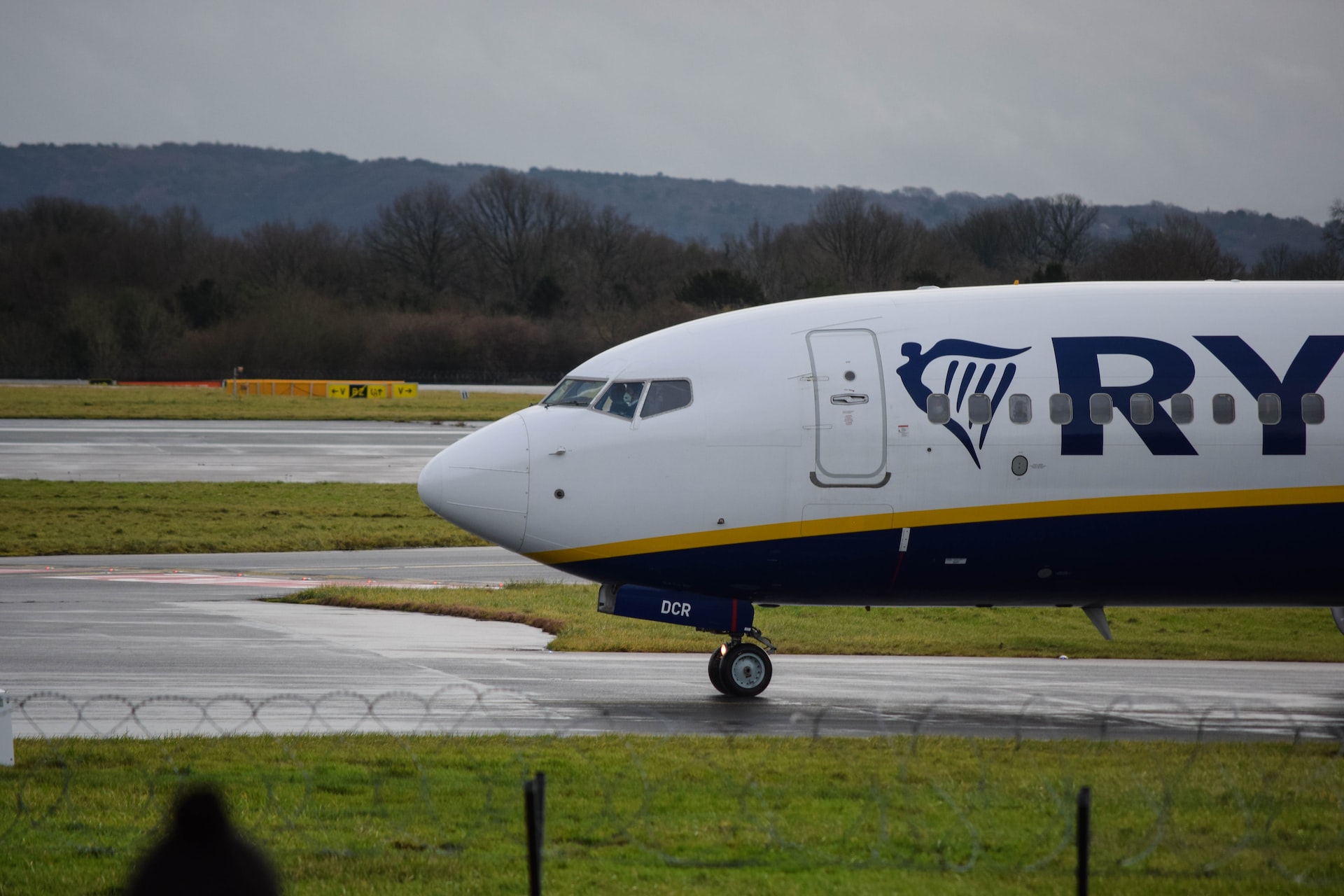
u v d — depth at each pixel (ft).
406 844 137.90
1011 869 132.57
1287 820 151.94
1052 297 248.73
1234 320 244.83
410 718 208.54
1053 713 228.02
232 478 640.17
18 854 133.08
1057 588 244.01
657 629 316.40
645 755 179.73
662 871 130.72
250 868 67.00
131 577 395.34
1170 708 236.63
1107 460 234.79
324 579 400.88
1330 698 250.98
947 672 275.18
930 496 234.38
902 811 153.38
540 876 113.91
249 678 240.32
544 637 304.09
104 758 172.55
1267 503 237.04
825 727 207.92
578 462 237.86
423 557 458.91
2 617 312.91
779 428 234.38
